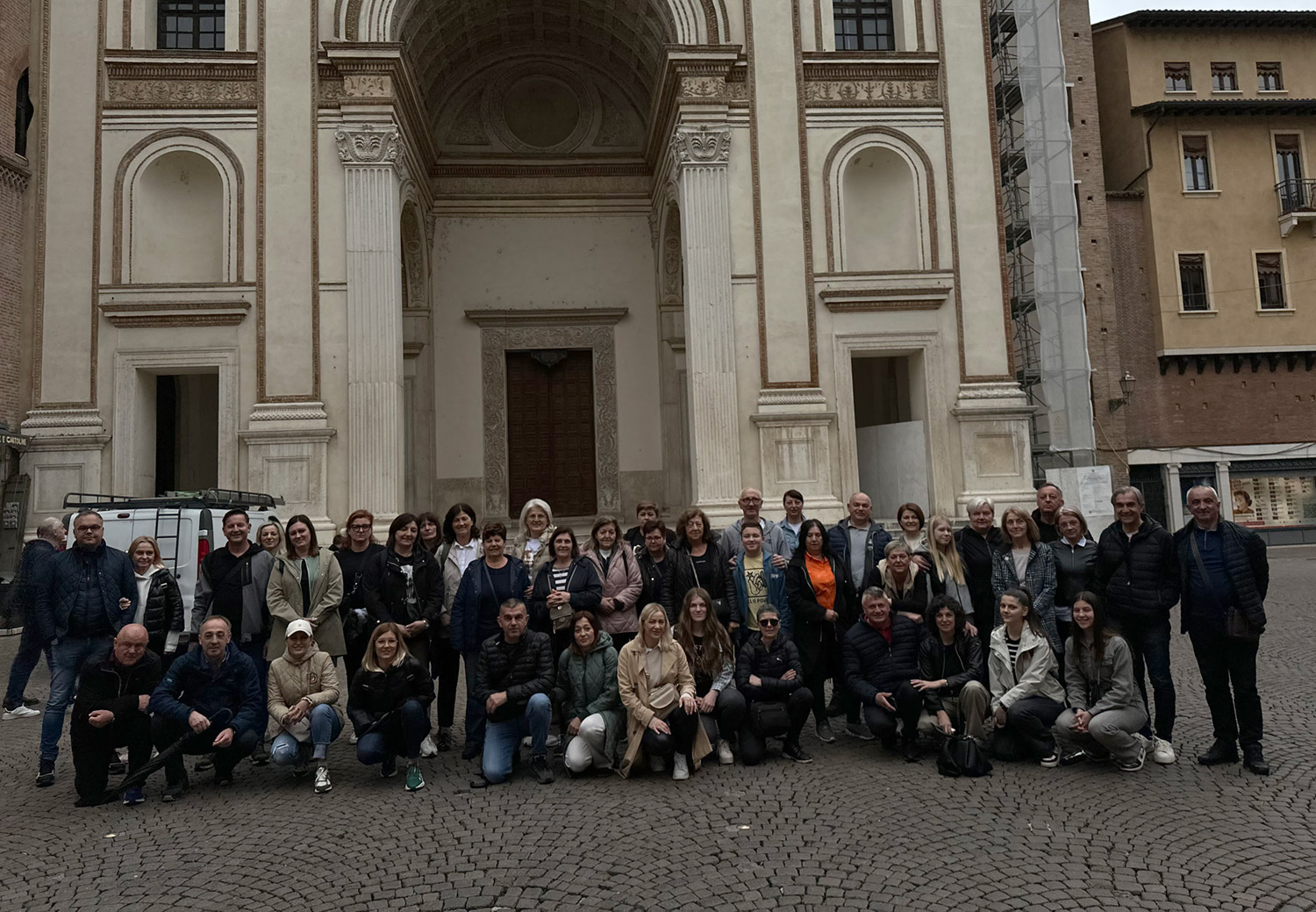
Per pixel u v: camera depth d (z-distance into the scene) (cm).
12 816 586
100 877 482
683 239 1681
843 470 1642
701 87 1680
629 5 1883
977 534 771
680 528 782
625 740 676
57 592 689
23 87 1672
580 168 2242
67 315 1557
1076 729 632
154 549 802
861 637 711
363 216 1592
